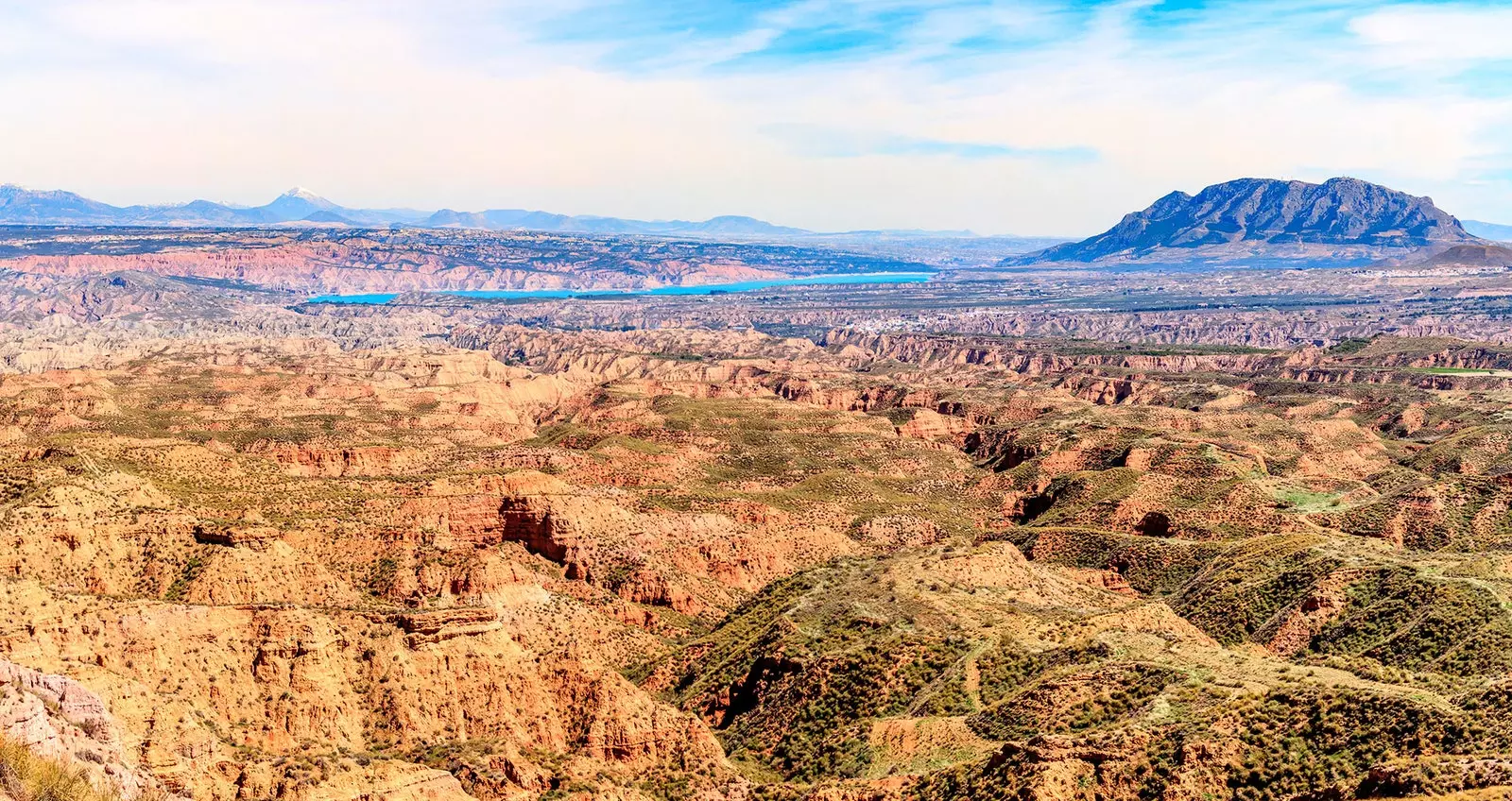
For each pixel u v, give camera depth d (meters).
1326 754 105.38
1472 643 141.50
